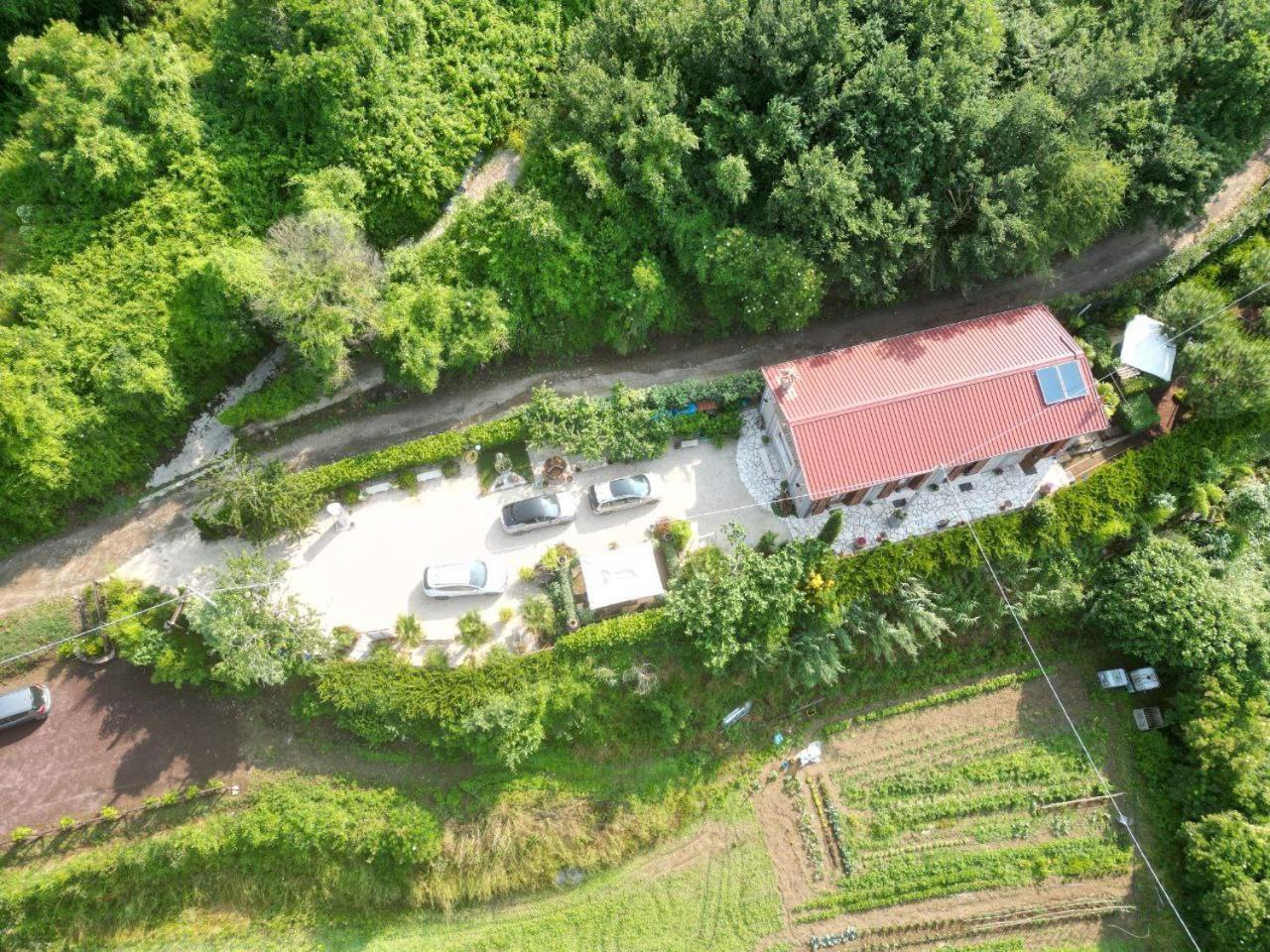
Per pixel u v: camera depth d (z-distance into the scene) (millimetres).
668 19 38719
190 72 37719
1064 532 38375
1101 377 41094
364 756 36281
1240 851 34250
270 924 36156
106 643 35656
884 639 36875
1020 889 37188
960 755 39344
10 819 34094
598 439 39094
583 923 36781
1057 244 39312
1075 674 40562
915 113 37062
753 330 43312
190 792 34438
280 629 33375
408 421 40562
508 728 34031
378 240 40688
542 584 37969
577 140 38719
